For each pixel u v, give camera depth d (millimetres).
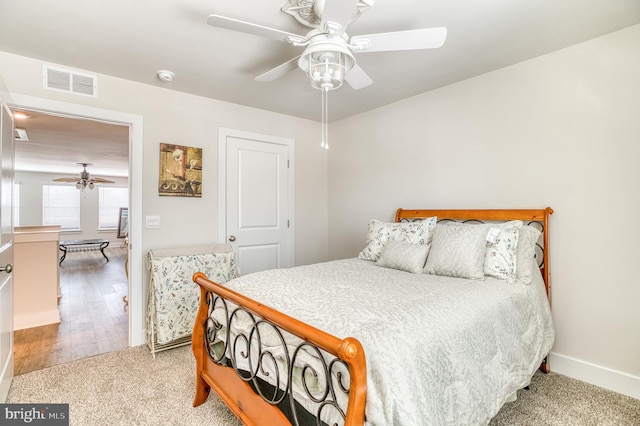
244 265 3504
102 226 9617
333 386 1133
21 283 3176
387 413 1006
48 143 4785
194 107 3104
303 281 1917
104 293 4551
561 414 1793
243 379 1522
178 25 1913
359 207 3758
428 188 3039
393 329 1224
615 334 2027
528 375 1761
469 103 2725
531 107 2369
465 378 1319
